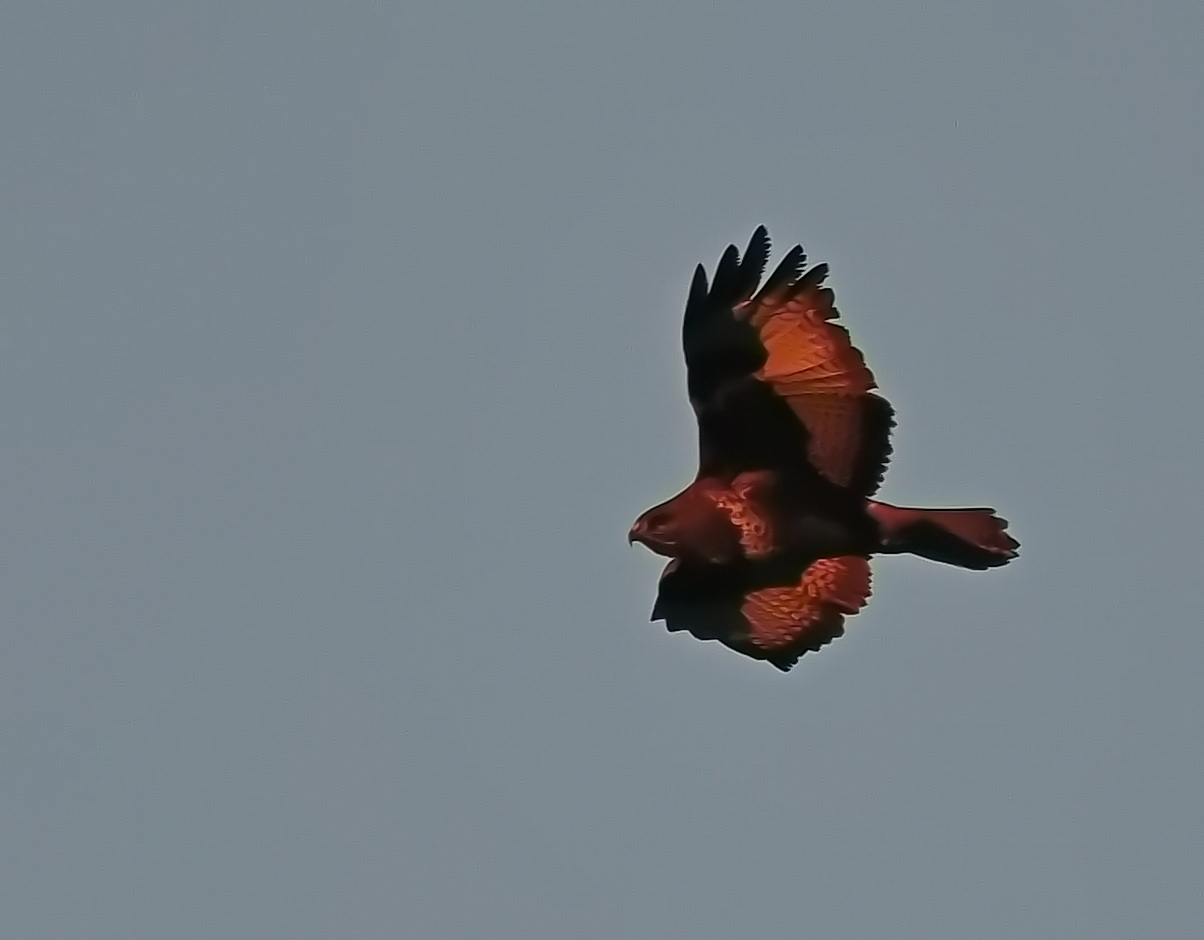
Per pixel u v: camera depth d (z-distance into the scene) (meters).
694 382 15.52
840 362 15.20
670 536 15.72
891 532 15.63
